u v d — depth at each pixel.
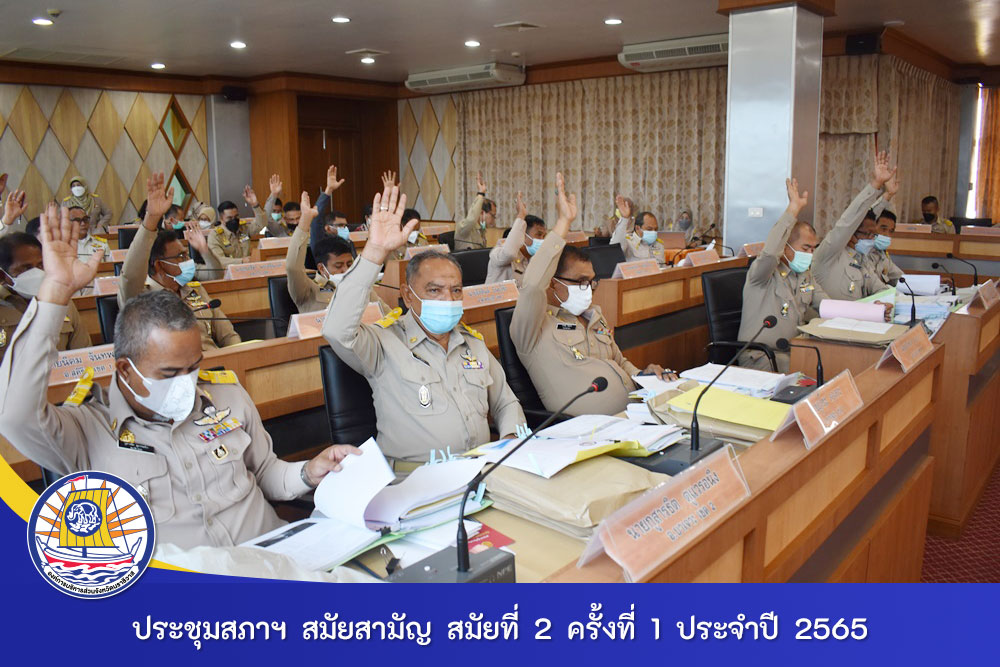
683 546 1.17
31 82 9.87
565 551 1.45
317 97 12.46
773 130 6.05
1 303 3.17
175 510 1.63
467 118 11.57
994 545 2.94
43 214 1.52
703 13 7.27
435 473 1.64
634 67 9.06
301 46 8.88
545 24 7.73
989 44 8.91
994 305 3.17
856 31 8.17
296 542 1.44
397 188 2.11
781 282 3.86
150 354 1.53
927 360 2.37
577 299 2.85
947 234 7.16
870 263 4.91
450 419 2.23
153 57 9.52
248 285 4.77
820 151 8.84
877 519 2.03
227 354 2.56
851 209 4.42
